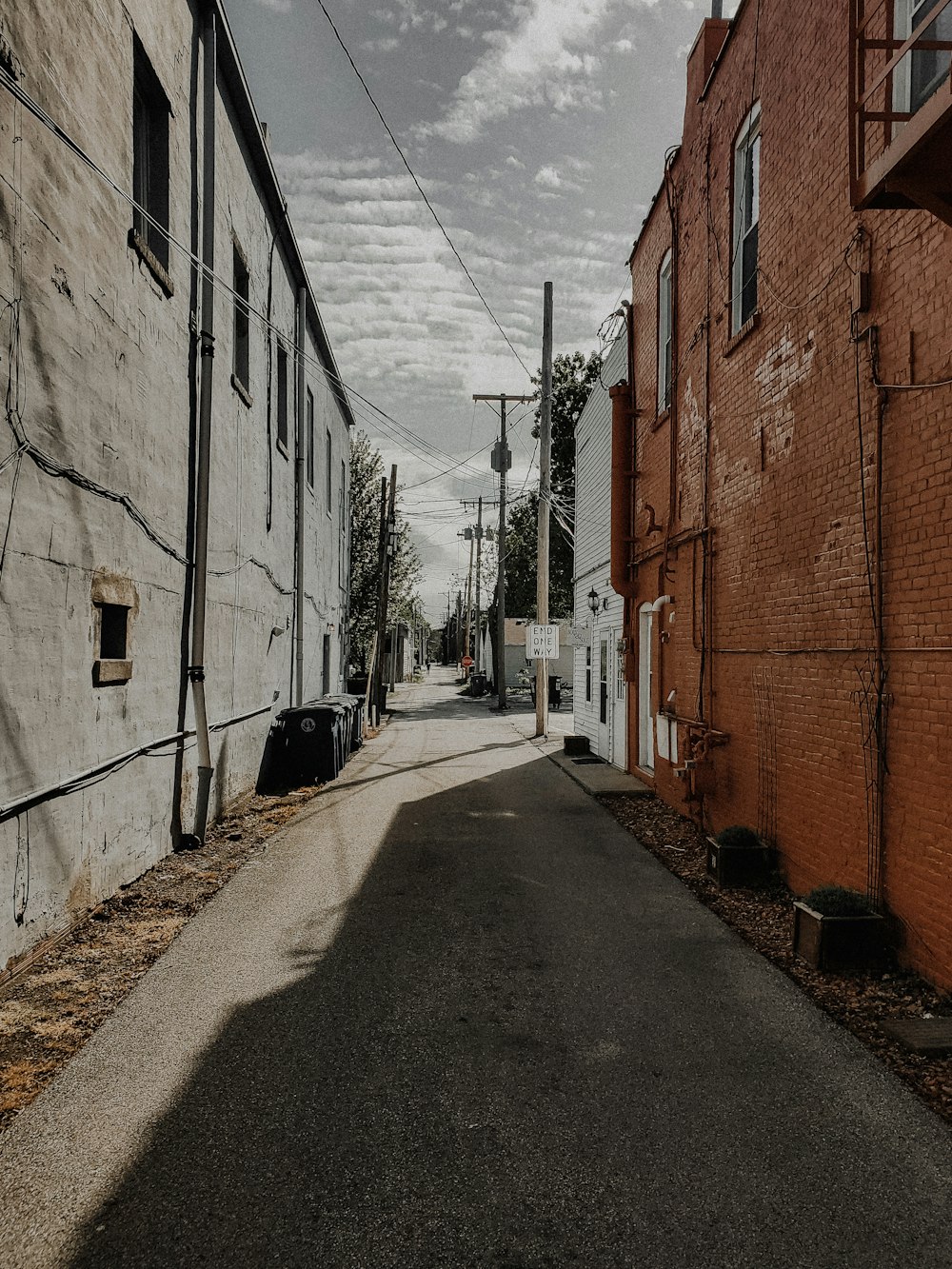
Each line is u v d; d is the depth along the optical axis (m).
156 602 7.06
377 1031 4.09
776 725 6.67
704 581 8.51
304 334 14.41
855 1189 2.87
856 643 5.30
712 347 8.49
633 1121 3.28
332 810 10.14
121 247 6.18
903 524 4.77
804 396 6.15
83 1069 3.70
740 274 7.98
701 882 6.85
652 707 11.59
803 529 6.13
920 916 4.55
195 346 8.16
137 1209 2.76
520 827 9.14
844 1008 4.31
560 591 31.69
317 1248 2.59
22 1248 2.58
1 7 4.44
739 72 7.77
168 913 5.93
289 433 13.80
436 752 16.78
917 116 3.39
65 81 5.27
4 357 4.48
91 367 5.66
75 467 5.41
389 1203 2.79
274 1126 3.25
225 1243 2.60
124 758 6.24
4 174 4.47
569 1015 4.28
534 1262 2.53
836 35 5.70
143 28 6.71
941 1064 3.71
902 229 4.84
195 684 7.95
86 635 5.60
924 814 4.52
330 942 5.39
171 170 7.45
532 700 37.41
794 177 6.41
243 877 6.98
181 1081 3.60
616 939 5.45
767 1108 3.38
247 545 10.42
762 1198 2.82
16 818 4.64
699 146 9.06
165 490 7.27
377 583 28.47
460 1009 4.35
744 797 7.39
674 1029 4.10
